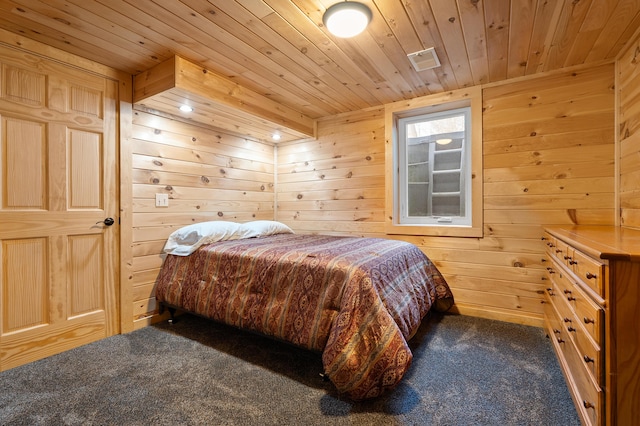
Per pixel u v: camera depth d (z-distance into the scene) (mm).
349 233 3379
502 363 1868
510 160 2553
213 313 2154
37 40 1929
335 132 3451
